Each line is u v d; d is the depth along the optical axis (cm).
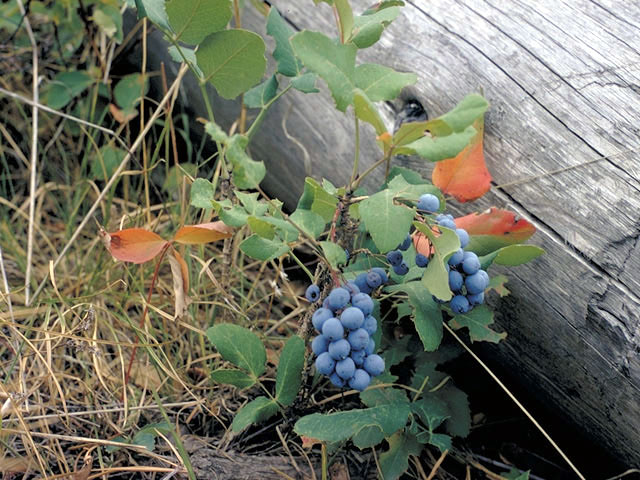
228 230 41
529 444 51
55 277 56
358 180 38
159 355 51
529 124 42
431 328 40
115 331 53
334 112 51
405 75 37
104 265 53
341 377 37
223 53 42
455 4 45
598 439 45
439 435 44
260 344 42
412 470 47
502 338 43
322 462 43
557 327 42
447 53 44
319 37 35
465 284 38
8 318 50
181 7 40
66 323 51
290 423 46
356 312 36
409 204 39
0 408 45
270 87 46
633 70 40
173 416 48
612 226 39
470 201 42
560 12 42
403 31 46
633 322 39
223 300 54
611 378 41
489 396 53
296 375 42
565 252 41
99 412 45
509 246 39
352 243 45
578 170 40
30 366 49
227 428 47
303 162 54
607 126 39
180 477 43
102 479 43
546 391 46
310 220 40
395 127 46
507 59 42
